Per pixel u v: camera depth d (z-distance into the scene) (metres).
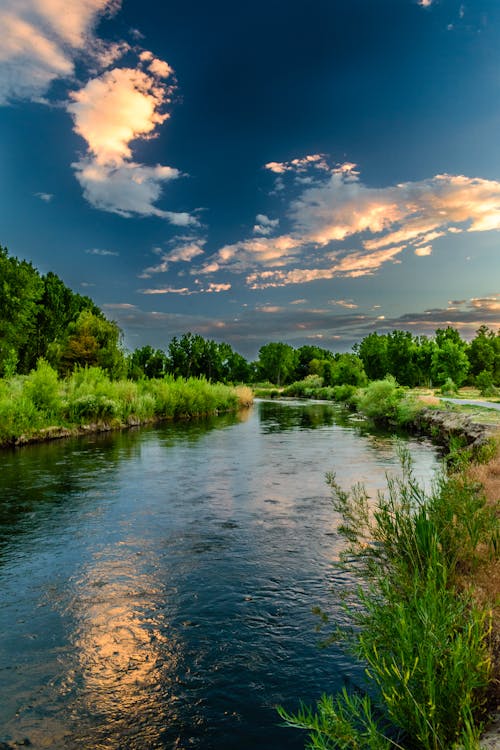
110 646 5.32
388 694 3.67
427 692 3.25
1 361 47.97
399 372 96.75
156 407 35.28
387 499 11.25
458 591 5.09
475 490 7.00
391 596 4.45
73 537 9.02
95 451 19.66
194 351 121.25
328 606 6.18
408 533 6.37
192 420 35.91
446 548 5.83
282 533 9.18
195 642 5.38
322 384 96.12
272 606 6.21
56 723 4.12
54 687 4.61
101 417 28.19
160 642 5.39
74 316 72.81
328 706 3.03
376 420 34.66
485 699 3.40
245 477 14.41
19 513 10.62
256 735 3.94
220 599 6.42
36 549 8.40
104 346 58.56
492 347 101.88
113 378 55.28
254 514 10.51
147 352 111.69
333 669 4.82
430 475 14.21
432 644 3.36
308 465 16.33
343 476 14.37
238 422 33.97
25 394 24.41
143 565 7.66
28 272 55.12
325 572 7.29
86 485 13.40
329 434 26.09
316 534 9.10
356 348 105.25
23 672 4.85
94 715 4.22
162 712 4.25
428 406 28.84
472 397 48.78
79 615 6.03
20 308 52.34
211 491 12.66
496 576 4.99
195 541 8.78
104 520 10.10
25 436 21.88
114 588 6.82
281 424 32.44
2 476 14.59
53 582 7.03
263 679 4.69
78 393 28.30
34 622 5.86
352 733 2.94
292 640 5.39
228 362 143.38
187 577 7.17
